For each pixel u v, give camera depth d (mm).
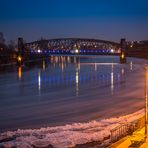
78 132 49906
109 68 197375
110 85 116688
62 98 90188
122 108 73938
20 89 110125
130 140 40656
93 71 176875
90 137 46094
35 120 63125
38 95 96562
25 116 67000
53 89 108625
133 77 143875
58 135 47969
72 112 70375
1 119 64312
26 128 56531
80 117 65188
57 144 44031
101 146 41781
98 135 46875
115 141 41375
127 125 46156
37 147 43250
